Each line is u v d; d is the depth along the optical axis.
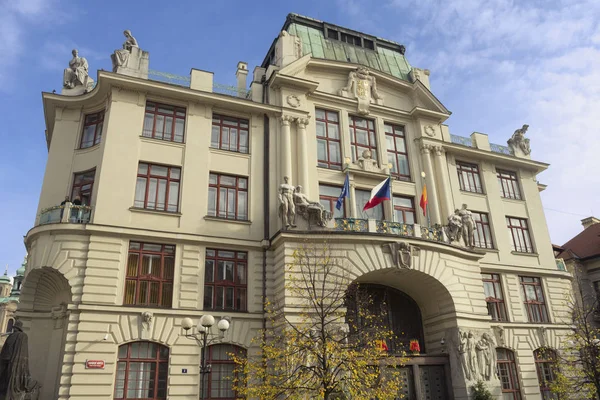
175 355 20.42
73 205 21.47
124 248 21.47
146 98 24.58
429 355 23.73
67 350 19.05
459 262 24.94
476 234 30.22
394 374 19.14
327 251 21.88
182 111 25.30
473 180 31.84
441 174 29.55
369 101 29.38
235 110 26.22
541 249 31.81
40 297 21.52
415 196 28.58
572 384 24.39
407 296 26.42
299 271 20.98
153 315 20.67
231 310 22.14
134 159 23.12
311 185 25.92
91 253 20.70
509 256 30.41
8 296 66.44
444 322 24.41
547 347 28.39
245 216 24.39
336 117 28.66
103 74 23.34
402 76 32.53
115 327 19.94
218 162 24.78
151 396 19.81
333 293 19.91
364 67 29.92
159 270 21.84
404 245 22.94
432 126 30.69
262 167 25.52
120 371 19.69
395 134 30.02
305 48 29.95
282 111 26.52
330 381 16.11
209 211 23.86
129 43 25.23
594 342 23.73
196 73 25.94
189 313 21.25
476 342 23.78
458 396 22.92
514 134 34.72
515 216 32.09
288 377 16.34
